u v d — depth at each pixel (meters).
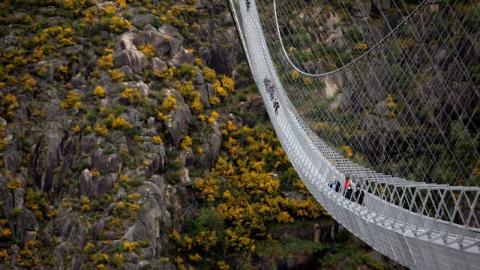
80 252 82.44
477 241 41.47
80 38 98.19
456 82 70.50
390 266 86.31
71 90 93.50
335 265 86.88
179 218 88.31
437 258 44.19
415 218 49.78
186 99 96.12
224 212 89.75
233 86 100.38
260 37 88.06
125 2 103.50
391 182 57.72
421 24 74.69
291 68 98.12
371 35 97.88
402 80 80.62
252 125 97.94
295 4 103.56
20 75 94.75
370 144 83.81
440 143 72.19
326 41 99.75
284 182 92.75
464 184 68.81
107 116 90.75
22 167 87.81
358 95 86.25
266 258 87.50
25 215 85.12
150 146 89.50
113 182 86.31
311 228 89.31
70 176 87.25
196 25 103.75
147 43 98.75
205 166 92.81
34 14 101.81
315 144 70.94
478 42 67.81
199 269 86.19
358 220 55.75
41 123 90.31
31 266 82.94
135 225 83.56
